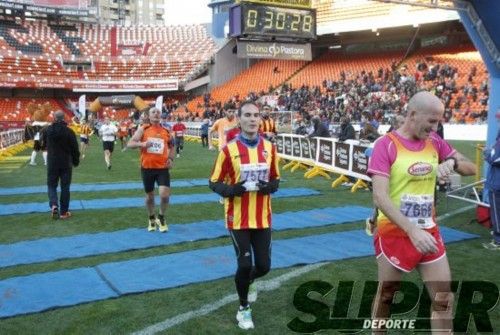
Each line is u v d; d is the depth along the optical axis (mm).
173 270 6094
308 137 15414
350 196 11492
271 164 4621
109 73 49875
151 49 52656
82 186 13016
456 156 3568
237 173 4477
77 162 9258
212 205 10352
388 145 3477
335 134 26438
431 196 3516
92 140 34031
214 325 4590
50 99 49125
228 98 43969
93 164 18750
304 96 36500
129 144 7824
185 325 4590
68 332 4453
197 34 54031
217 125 10156
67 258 6621
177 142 22703
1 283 5633
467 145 23328
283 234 7938
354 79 37344
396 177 3461
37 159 20844
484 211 8383
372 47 42406
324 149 14336
